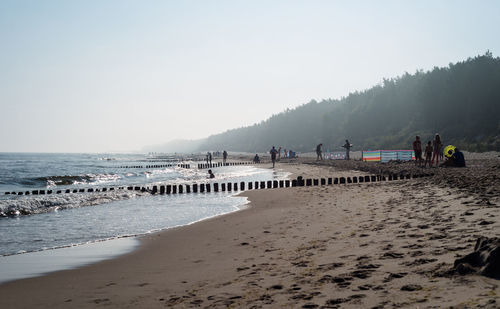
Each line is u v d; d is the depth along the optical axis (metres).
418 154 27.94
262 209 14.41
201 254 7.62
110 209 15.91
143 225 11.89
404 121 123.19
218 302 4.47
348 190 18.22
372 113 133.12
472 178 15.49
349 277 4.83
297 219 11.01
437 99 101.12
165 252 8.05
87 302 4.92
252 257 6.91
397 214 9.66
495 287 3.71
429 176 20.98
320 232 8.59
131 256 7.81
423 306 3.55
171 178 40.25
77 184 35.50
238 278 5.50
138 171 59.41
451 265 4.65
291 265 5.93
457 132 89.56
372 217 9.70
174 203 17.94
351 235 7.72
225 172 47.81
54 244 9.27
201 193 23.27
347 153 49.88
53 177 37.56
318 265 5.70
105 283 5.86
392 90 134.75
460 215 8.21
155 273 6.33
